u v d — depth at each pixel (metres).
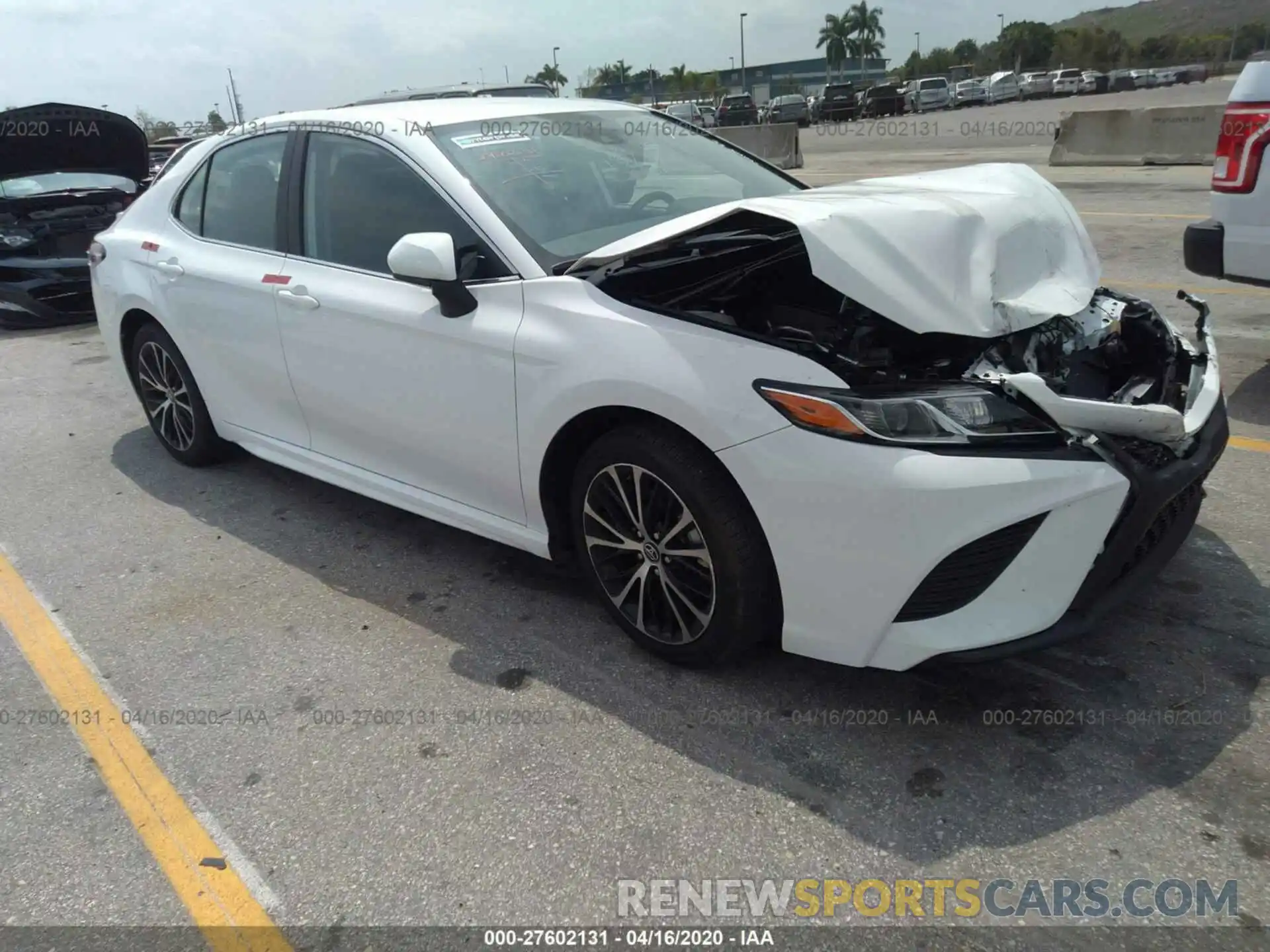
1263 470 3.94
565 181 3.35
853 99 44.06
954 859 2.17
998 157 18.25
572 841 2.28
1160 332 2.84
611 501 2.88
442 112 3.56
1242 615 2.96
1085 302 2.75
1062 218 3.06
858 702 2.70
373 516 4.17
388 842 2.31
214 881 2.24
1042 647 2.35
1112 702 2.62
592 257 2.76
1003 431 2.31
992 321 2.47
